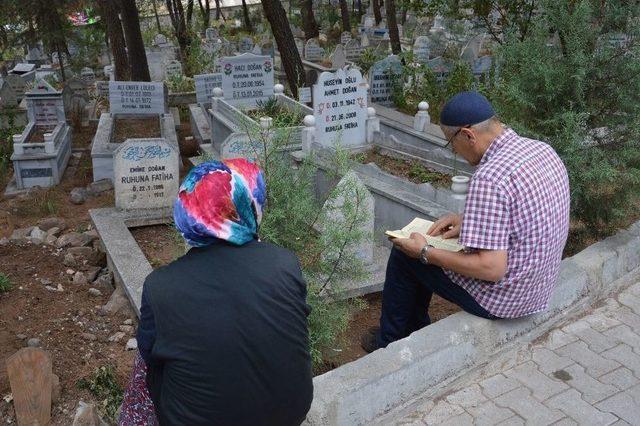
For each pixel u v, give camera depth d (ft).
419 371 10.18
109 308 15.10
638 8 13.74
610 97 14.16
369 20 92.27
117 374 12.34
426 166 23.89
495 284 10.37
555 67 14.01
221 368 6.08
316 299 11.30
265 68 33.65
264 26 105.50
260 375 6.23
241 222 6.51
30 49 69.82
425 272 11.14
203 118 37.19
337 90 25.67
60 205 27.35
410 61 42.42
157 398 6.59
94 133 40.19
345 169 13.10
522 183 9.50
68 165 34.04
